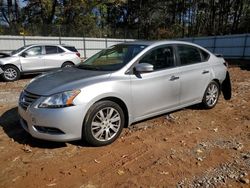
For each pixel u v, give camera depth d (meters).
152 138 4.58
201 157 3.94
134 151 4.10
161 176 3.42
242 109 6.41
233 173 3.51
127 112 4.51
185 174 3.47
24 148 4.16
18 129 4.99
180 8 47.94
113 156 3.94
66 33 27.27
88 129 4.04
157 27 46.34
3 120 5.54
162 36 43.41
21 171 3.53
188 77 5.40
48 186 3.20
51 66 12.84
